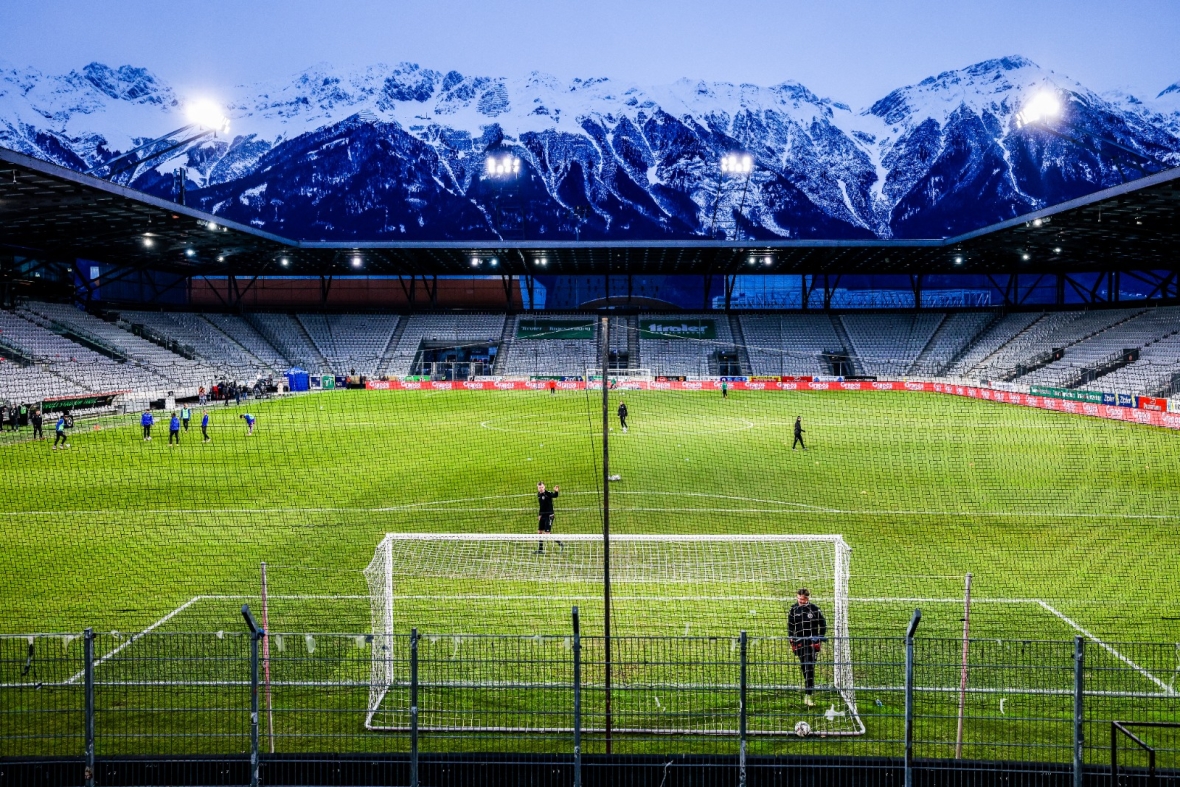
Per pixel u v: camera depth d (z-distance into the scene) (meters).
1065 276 70.12
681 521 19.73
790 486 24.53
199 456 30.95
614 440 35.62
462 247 59.88
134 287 69.75
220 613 12.80
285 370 66.44
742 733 7.49
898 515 20.41
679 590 13.55
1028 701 9.54
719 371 70.06
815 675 10.10
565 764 7.96
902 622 12.24
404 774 8.02
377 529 18.86
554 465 28.72
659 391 65.19
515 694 9.70
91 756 7.46
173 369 55.84
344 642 11.45
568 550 16.03
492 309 77.81
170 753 8.29
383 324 75.25
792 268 73.88
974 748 8.39
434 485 24.81
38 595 13.76
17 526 19.20
